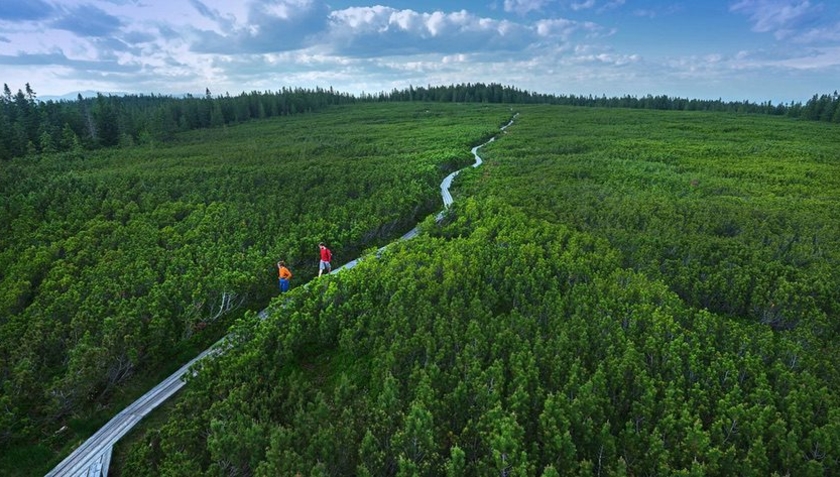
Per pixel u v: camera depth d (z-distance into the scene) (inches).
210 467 484.7
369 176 1745.8
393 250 985.5
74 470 548.4
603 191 1523.1
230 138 3324.3
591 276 839.1
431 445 469.7
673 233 1064.8
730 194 1574.8
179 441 525.3
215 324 839.7
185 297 842.2
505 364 611.2
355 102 7391.7
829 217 1273.4
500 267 866.1
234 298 877.8
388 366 610.9
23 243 1067.3
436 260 883.4
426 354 632.4
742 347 637.3
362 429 521.7
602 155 2395.4
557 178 1766.7
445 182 1927.9
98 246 1063.6
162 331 736.3
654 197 1437.0
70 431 612.1
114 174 1718.8
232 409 560.7
